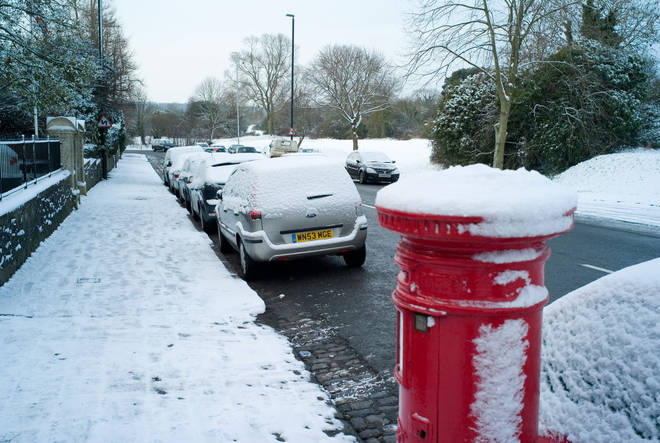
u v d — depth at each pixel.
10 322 5.30
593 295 2.32
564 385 2.25
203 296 6.54
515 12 18.83
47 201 10.20
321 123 69.94
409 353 1.80
